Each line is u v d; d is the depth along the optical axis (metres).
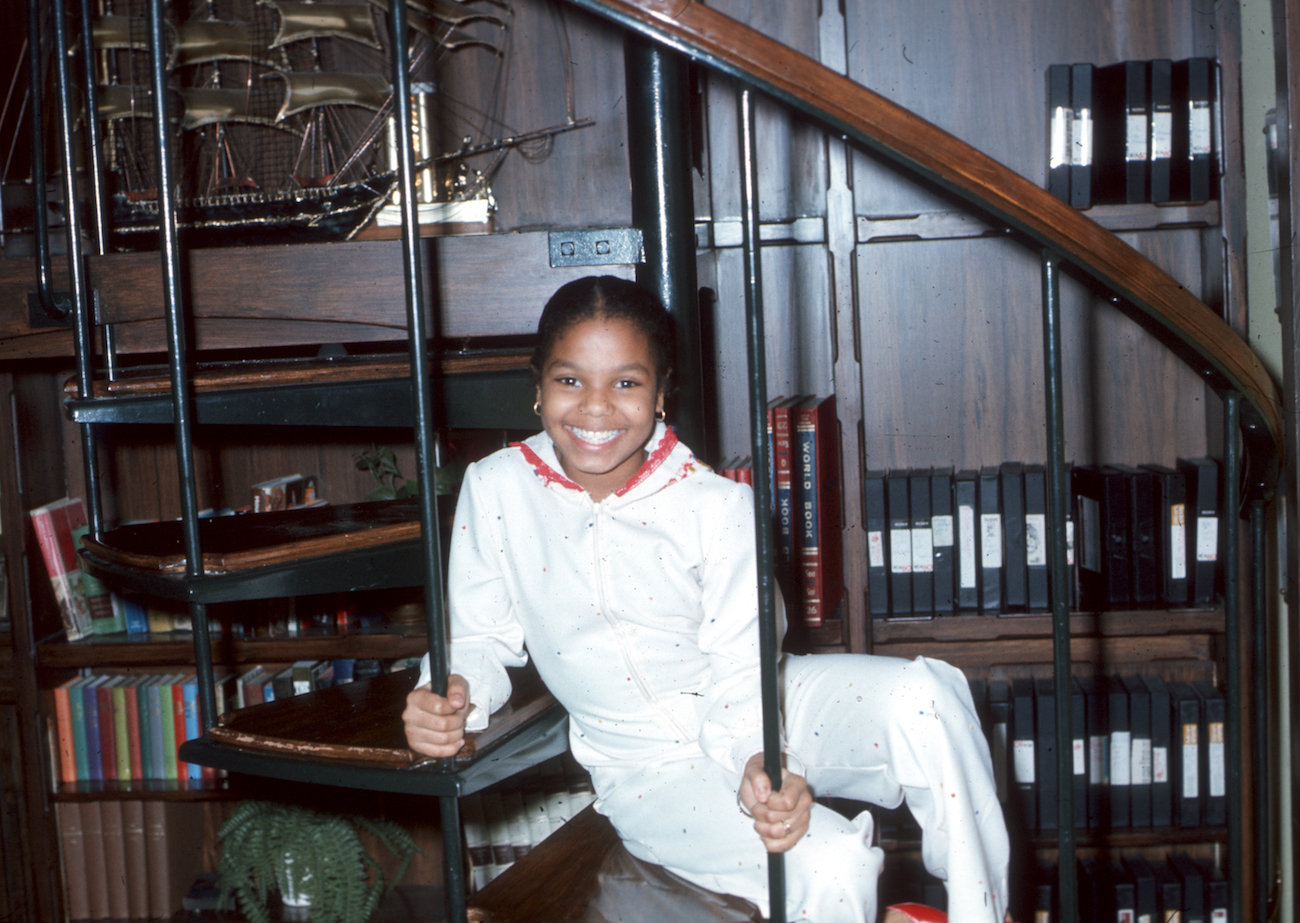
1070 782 1.04
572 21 2.27
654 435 1.17
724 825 1.06
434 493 0.97
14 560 2.11
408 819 2.25
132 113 2.05
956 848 1.06
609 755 1.18
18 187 2.03
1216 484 1.98
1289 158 1.67
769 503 0.93
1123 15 2.15
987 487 2.05
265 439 2.41
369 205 1.68
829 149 2.04
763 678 0.94
